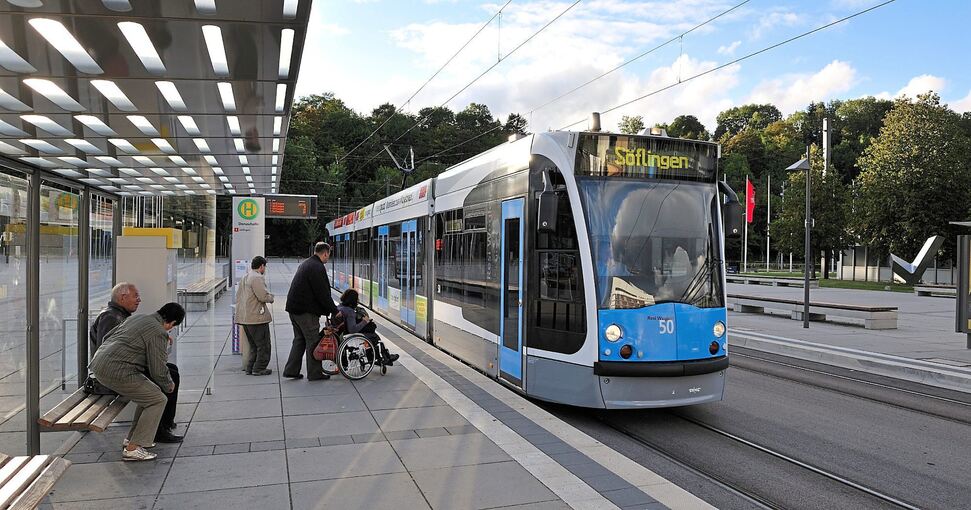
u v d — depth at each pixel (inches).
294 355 378.6
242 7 163.6
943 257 1625.2
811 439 291.9
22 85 210.5
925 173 1567.4
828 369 483.5
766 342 594.2
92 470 223.5
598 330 296.7
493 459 235.3
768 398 376.2
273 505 193.3
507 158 369.7
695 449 276.2
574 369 304.7
